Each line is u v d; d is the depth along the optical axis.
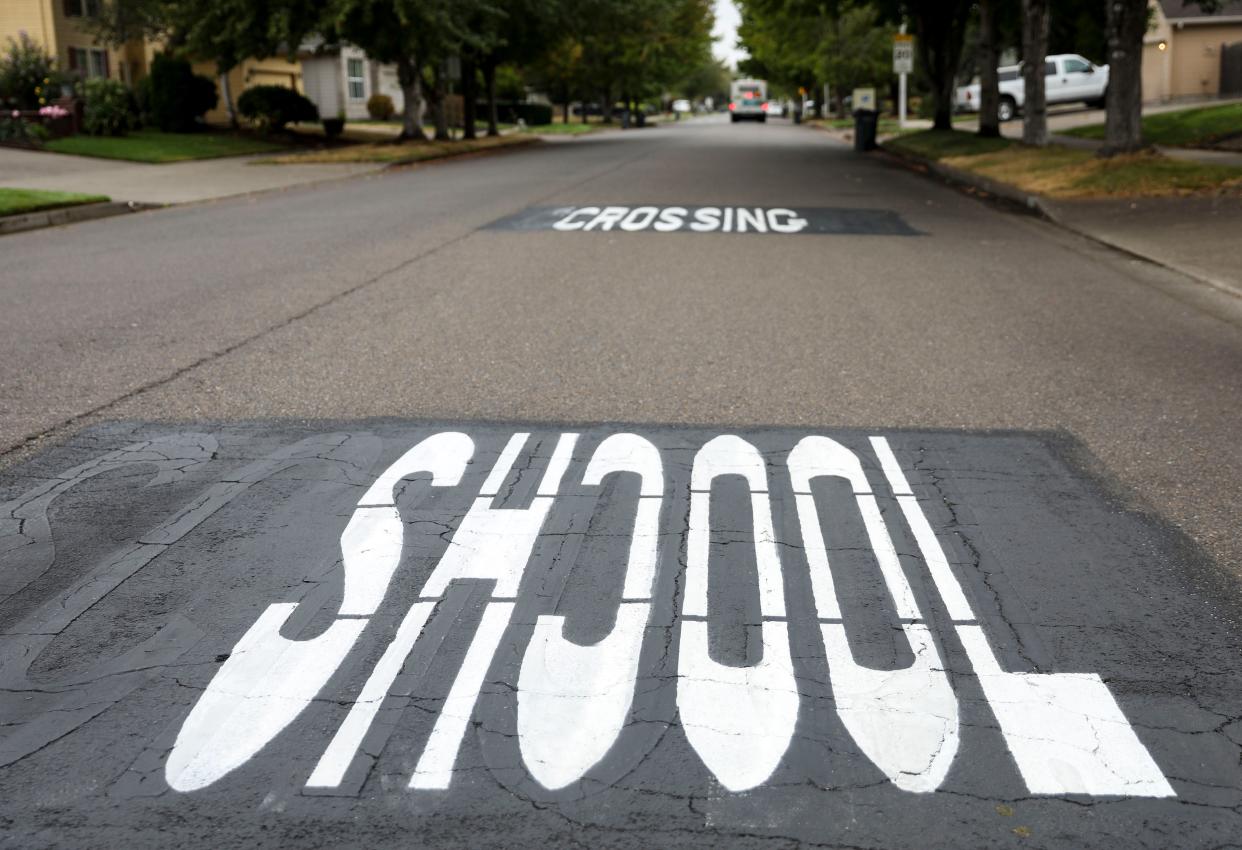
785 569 3.98
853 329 7.84
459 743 2.97
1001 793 2.77
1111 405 6.00
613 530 4.30
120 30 34.66
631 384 6.34
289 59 31.41
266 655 3.42
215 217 15.38
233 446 5.30
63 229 14.41
